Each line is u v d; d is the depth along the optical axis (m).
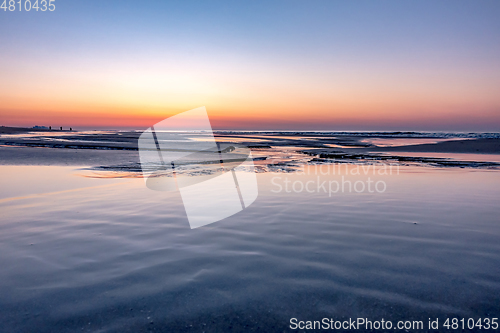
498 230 2.93
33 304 1.69
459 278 1.98
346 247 2.51
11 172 6.74
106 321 1.56
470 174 6.92
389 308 1.67
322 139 26.16
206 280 1.96
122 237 2.74
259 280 1.96
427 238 2.72
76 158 9.43
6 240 2.65
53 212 3.56
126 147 13.70
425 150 13.52
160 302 1.72
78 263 2.20
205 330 1.50
